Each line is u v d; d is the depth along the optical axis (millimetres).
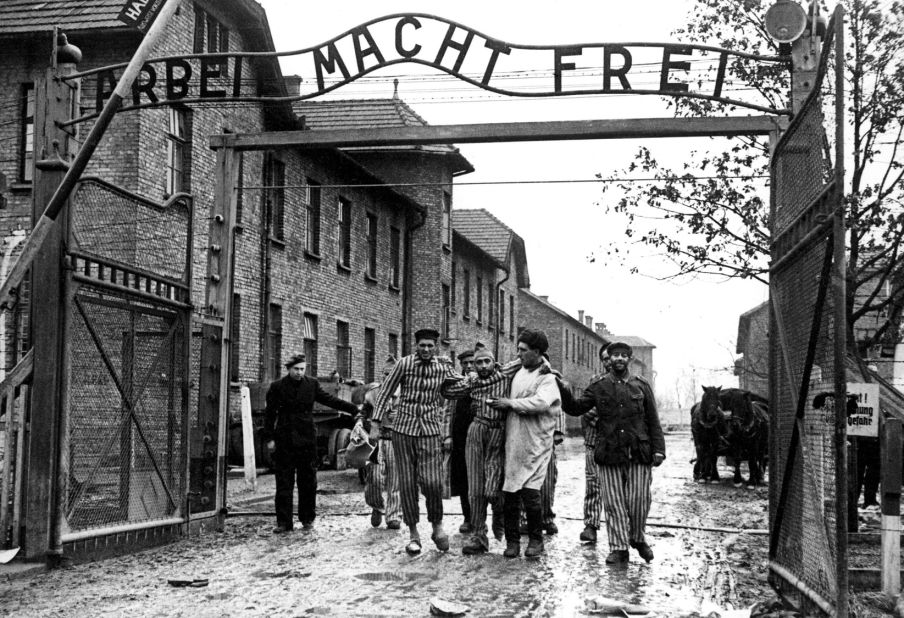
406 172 38156
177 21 19812
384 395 9953
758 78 15891
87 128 12297
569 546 10477
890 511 7375
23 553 8930
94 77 18422
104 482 9609
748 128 10859
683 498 17297
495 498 9758
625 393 9391
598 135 11219
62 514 8922
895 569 7340
